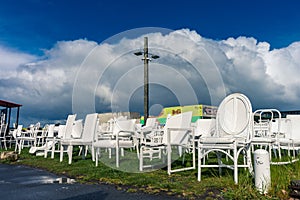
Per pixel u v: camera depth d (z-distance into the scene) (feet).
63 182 9.82
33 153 20.27
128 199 7.14
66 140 15.11
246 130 9.60
